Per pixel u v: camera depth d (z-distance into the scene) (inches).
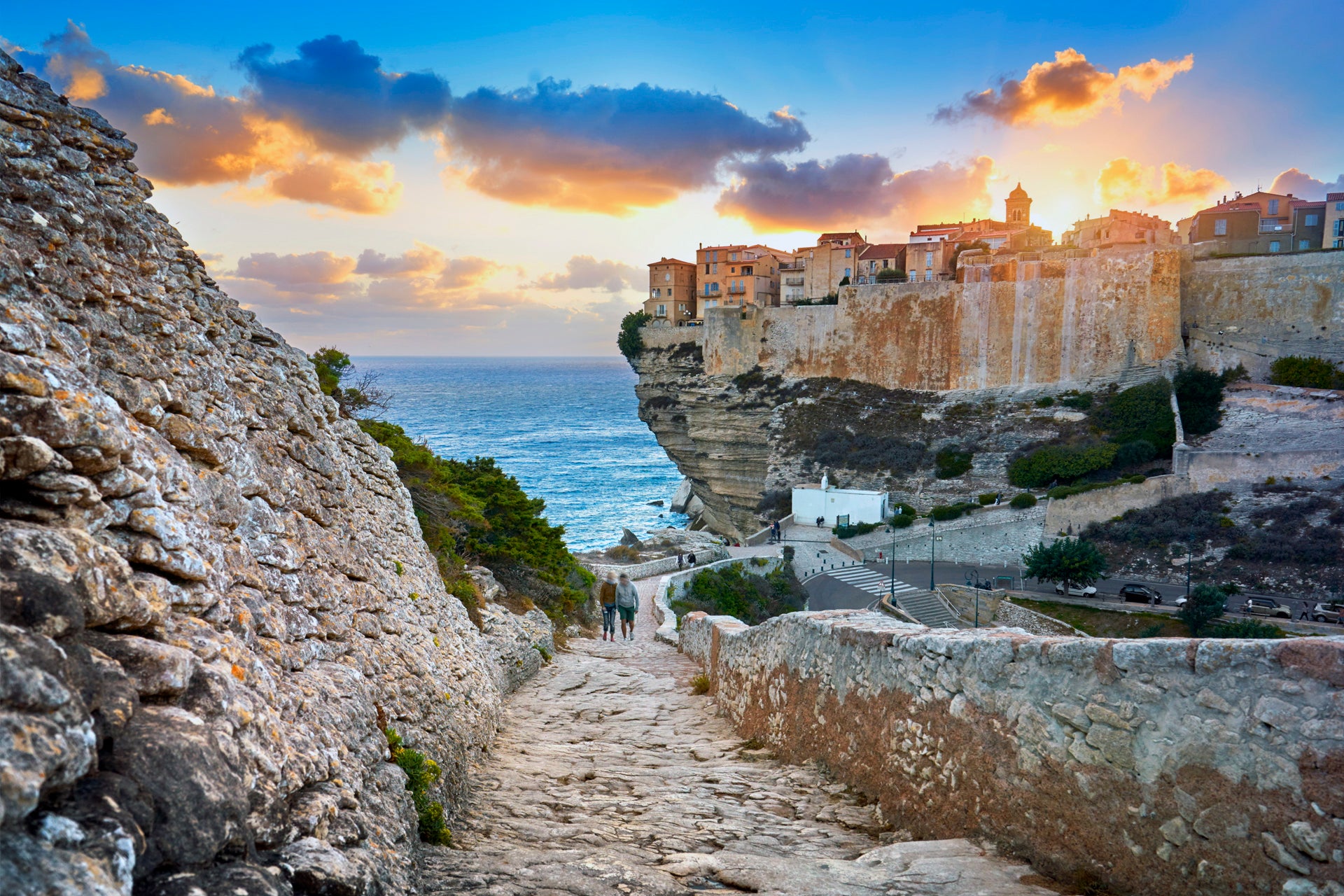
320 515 312.7
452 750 323.9
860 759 344.2
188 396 230.1
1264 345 2952.8
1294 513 2146.9
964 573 2316.7
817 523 2748.5
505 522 1233.4
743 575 2155.5
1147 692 213.8
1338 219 3565.5
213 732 137.3
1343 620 1718.8
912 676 309.1
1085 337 3070.9
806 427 3280.0
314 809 165.6
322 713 211.5
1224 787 193.3
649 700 607.5
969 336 3225.9
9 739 96.0
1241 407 2743.6
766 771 390.0
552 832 270.1
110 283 216.7
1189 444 2625.5
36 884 89.7
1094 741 225.5
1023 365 3164.4
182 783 121.4
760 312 3508.9
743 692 510.6
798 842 279.4
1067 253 3390.7
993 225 4424.2
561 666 787.4
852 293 3388.3
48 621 116.3
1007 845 251.8
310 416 336.8
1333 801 173.8
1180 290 2994.6
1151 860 207.6
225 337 286.8
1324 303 2874.0
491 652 584.7
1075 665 235.5
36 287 183.3
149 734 123.6
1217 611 1737.2
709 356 3560.5
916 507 2780.5
